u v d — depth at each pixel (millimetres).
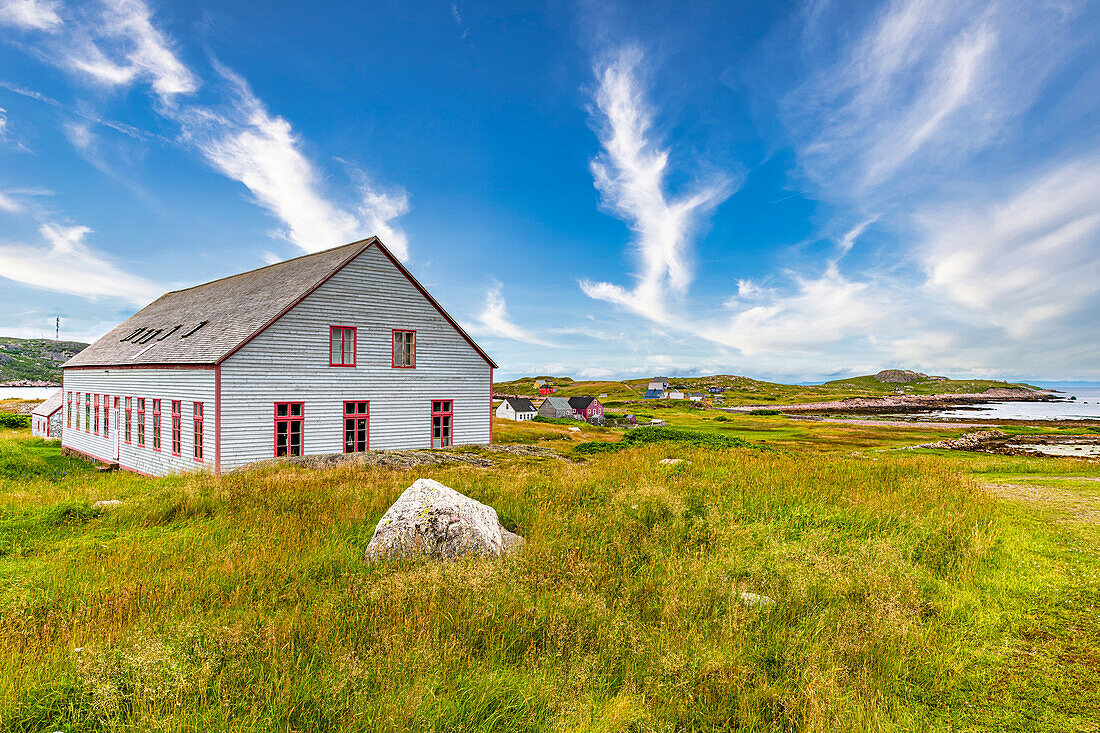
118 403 27828
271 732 3887
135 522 10547
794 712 4242
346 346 24391
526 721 4090
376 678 4414
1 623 5859
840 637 5176
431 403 27156
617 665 4953
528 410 124188
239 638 4980
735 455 17891
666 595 6203
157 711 3947
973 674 4906
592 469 16562
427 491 8766
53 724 4055
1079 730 4109
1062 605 6203
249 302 25938
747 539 8531
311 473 15898
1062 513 10773
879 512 9789
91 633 5504
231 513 10680
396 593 6066
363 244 25000
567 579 6797
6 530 9742
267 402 21875
